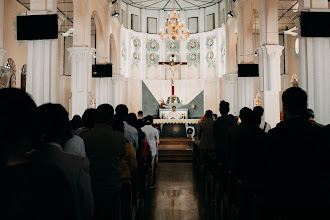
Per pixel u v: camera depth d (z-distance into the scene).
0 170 1.44
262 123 12.30
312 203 2.51
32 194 1.43
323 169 2.53
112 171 3.81
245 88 16.73
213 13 23.38
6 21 15.19
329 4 17.27
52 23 8.93
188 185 9.55
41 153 1.84
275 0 12.38
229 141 4.45
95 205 3.36
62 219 1.51
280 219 2.75
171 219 6.19
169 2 23.39
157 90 24.22
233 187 4.80
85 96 13.09
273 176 2.71
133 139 6.05
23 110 1.50
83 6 13.34
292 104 2.73
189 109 23.42
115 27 20.05
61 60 22.00
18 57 16.39
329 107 8.51
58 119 2.06
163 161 15.02
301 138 2.60
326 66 8.55
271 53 12.44
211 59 23.62
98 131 3.89
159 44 24.45
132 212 4.77
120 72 21.44
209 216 6.37
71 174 1.80
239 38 16.91
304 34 8.28
